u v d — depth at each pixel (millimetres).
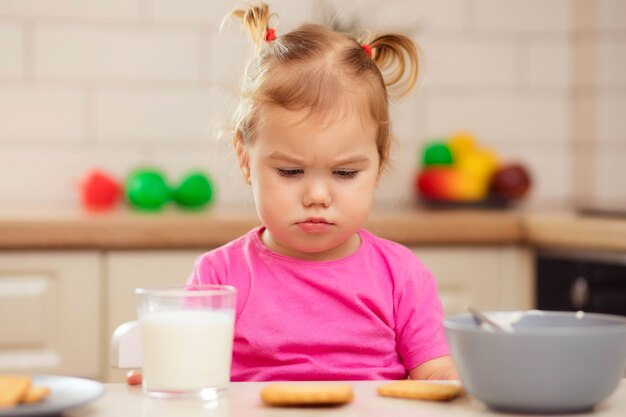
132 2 2963
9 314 2342
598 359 922
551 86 3211
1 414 871
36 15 2912
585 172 3191
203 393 1020
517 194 2916
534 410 935
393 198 2975
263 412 934
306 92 1389
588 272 2369
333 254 1533
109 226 2355
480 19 3154
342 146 1377
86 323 2365
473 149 2996
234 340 1489
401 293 1536
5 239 2322
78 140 2941
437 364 1501
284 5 2922
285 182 1392
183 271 2393
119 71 2959
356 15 2986
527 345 918
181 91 2986
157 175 2719
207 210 2697
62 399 937
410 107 3107
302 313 1490
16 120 2910
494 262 2533
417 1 3094
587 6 3166
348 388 969
